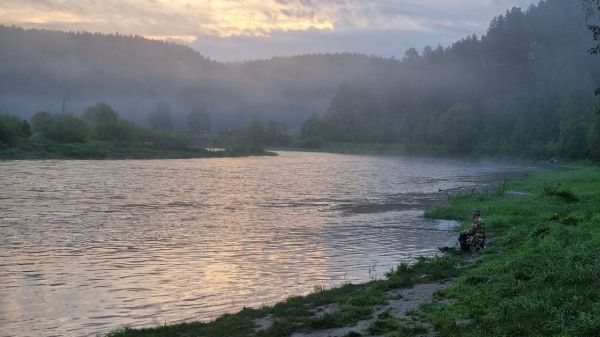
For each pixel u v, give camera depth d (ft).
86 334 43.88
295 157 479.00
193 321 46.52
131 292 56.54
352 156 524.52
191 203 140.46
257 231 98.27
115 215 114.93
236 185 197.26
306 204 144.46
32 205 126.11
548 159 419.95
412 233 97.45
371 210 132.98
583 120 416.46
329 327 40.55
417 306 44.27
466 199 141.08
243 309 48.44
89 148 353.72
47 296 54.80
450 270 59.31
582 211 83.92
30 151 320.29
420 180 236.84
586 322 30.81
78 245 81.56
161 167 289.74
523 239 75.56
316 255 76.74
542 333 31.58
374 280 59.57
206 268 67.67
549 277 43.16
